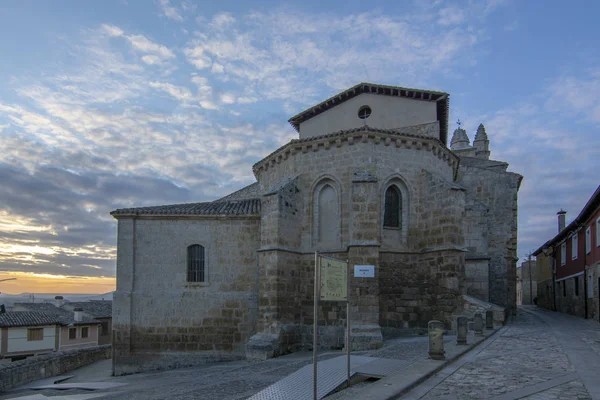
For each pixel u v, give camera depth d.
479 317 17.55
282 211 21.72
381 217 21.66
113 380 21.11
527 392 8.62
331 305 21.48
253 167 27.73
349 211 21.64
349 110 27.34
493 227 31.41
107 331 53.78
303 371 11.38
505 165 33.06
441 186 21.34
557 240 38.44
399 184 22.31
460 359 12.38
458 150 47.47
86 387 19.03
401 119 26.45
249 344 20.27
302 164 23.30
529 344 15.40
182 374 19.77
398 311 21.33
